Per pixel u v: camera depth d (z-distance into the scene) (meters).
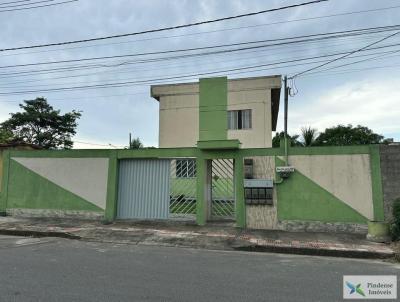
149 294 4.74
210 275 5.86
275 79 18.03
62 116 30.53
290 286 5.28
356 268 6.59
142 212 12.09
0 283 5.12
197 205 11.30
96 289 4.90
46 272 5.79
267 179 10.66
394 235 8.70
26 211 12.91
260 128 17.91
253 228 10.62
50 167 12.90
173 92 19.33
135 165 12.33
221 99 11.68
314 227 10.22
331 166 10.27
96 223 11.48
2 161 14.17
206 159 11.51
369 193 9.90
